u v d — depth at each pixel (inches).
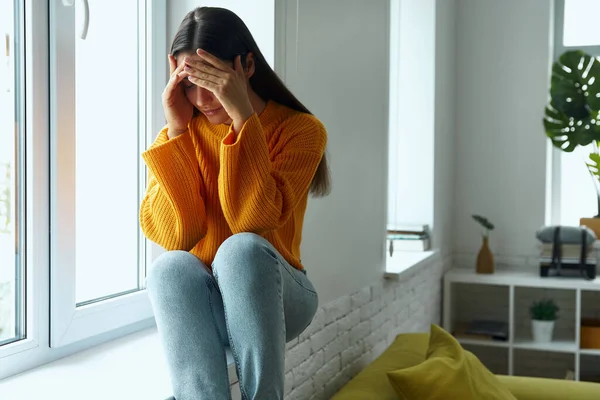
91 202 73.5
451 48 171.6
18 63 62.4
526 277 157.8
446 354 87.6
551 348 155.7
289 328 58.3
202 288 52.1
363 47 106.6
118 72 76.7
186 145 57.1
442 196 163.3
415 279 141.9
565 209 177.0
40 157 63.4
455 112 178.1
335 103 94.8
